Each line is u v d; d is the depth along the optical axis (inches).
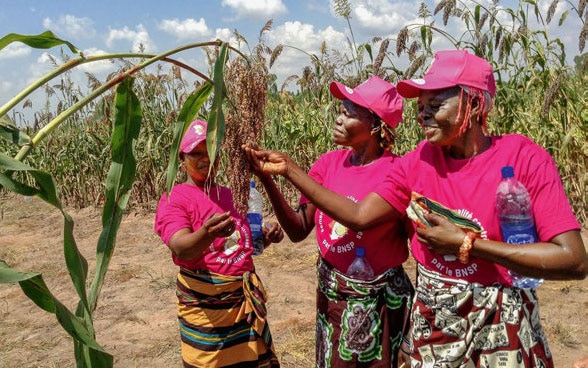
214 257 106.7
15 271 57.7
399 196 89.0
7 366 165.0
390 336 102.7
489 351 77.7
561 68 257.9
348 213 91.7
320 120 345.1
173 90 368.2
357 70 268.8
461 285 78.8
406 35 221.8
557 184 73.9
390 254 101.3
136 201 396.2
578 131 274.4
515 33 251.3
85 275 68.9
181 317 111.3
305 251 267.4
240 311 108.3
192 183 110.2
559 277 71.7
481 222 77.0
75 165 417.7
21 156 61.7
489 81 76.9
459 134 76.5
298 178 94.7
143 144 383.9
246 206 97.4
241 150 95.8
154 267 256.2
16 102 59.5
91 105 378.6
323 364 108.6
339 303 104.1
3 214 394.3
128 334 184.4
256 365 110.7
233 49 88.2
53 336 187.0
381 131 103.6
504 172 74.0
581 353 155.7
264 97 96.7
